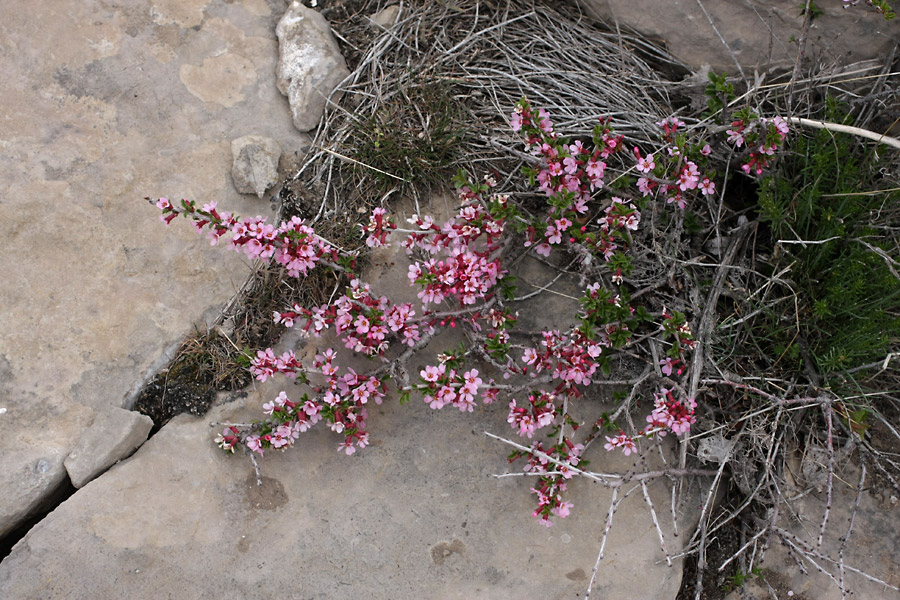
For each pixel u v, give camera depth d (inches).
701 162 42.2
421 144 43.9
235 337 43.0
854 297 41.6
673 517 40.3
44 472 41.3
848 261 41.8
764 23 43.9
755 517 41.7
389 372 41.4
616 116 44.4
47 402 42.0
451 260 41.0
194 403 42.4
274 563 41.1
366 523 41.5
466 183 42.1
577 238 41.6
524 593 41.0
